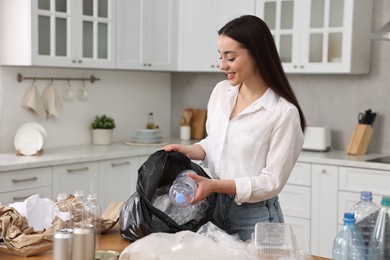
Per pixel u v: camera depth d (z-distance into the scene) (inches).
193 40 201.8
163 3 199.0
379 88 181.8
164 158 88.3
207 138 101.3
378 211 78.5
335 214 165.9
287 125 90.0
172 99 227.0
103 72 199.5
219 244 69.7
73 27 170.4
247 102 94.3
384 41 179.9
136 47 191.2
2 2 165.0
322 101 192.2
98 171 171.9
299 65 179.5
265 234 70.2
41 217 90.3
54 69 182.9
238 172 94.7
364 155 175.0
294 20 179.5
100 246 84.6
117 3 183.3
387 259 70.9
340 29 171.5
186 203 83.2
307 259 71.8
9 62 165.3
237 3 191.6
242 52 88.8
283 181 90.6
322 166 167.3
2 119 170.1
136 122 213.6
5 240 80.7
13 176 149.2
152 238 70.8
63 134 187.9
